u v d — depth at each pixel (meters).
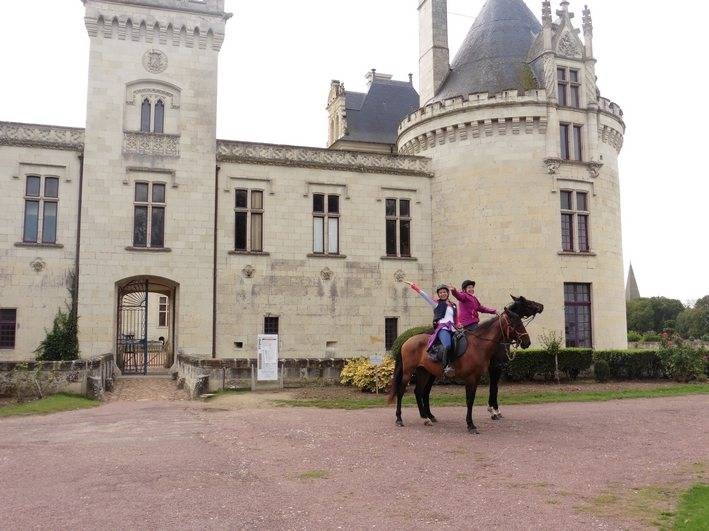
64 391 20.34
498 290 30.78
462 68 35.38
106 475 9.30
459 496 8.29
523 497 8.27
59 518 7.32
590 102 32.34
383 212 32.72
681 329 93.00
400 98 48.19
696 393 21.17
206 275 29.03
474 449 11.24
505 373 24.19
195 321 28.58
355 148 43.53
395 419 14.89
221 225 29.83
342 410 16.73
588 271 31.47
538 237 30.77
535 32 35.62
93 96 28.42
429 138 33.78
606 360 25.62
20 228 27.03
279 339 30.05
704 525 6.99
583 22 33.28
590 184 32.16
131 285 30.34
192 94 29.84
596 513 7.62
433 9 36.66
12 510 7.63
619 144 34.38
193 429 13.57
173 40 29.80
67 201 27.75
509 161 31.41
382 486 8.77
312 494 8.37
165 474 9.37
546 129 31.36
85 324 27.14
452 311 13.89
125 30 29.19
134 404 18.83
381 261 32.34
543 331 30.20
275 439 12.26
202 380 20.59
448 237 32.56
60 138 28.14
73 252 27.53
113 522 7.17
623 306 33.12
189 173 29.36
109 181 28.16
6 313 26.58
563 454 10.88
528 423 14.21
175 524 7.11
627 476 9.44
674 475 9.54
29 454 10.88
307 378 22.20
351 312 31.44
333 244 31.97
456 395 19.91
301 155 31.75
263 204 30.77
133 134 28.75
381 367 20.73
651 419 14.94
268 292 30.16
